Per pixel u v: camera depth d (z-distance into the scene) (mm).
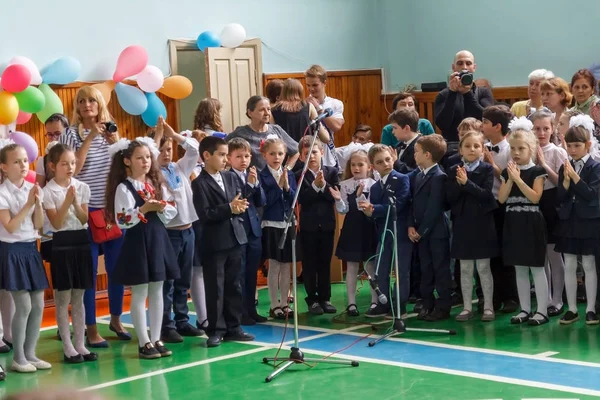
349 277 5953
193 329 5457
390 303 5781
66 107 7344
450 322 5539
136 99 7371
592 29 8031
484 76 8961
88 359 4891
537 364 4406
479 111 6504
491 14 8836
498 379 4141
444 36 9258
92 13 7543
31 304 4703
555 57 8352
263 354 4867
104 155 5387
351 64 9461
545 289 5379
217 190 5133
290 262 5895
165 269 4875
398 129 6203
